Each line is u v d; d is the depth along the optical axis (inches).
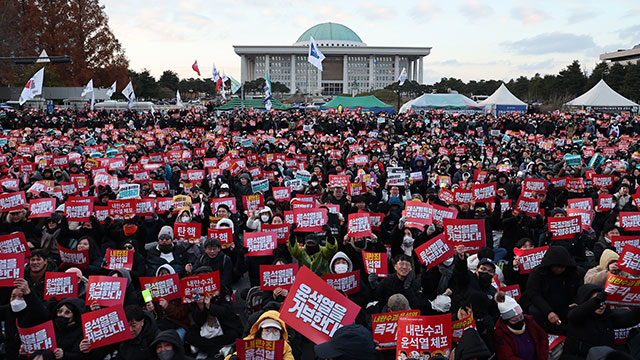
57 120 1672.0
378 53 7342.5
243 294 312.0
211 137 1172.5
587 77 3577.8
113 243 388.5
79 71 2989.7
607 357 169.0
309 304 199.6
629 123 1550.2
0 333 269.1
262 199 478.9
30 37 2842.0
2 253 280.4
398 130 1643.7
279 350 207.5
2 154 743.1
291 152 866.1
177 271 342.3
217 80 2130.9
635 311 231.6
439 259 285.3
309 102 5433.1
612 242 352.8
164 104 3897.6
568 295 246.2
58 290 273.3
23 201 430.3
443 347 200.4
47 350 211.0
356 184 499.8
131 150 954.7
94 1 3095.5
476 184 430.9
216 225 387.5
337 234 364.2
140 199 434.9
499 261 361.7
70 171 663.1
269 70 7765.8
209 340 275.4
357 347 150.6
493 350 228.4
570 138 1363.2
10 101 2546.8
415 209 349.4
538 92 3730.3
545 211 492.4
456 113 2101.4
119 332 229.9
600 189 518.6
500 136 1407.5
